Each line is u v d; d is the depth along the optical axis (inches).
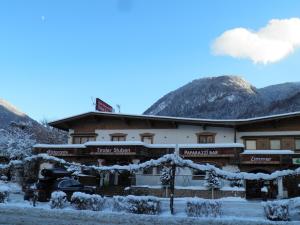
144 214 799.7
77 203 860.0
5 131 2111.2
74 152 1475.1
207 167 890.7
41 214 786.2
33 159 1134.4
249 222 705.0
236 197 1141.1
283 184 1264.8
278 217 733.9
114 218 742.5
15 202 983.0
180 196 1197.7
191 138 1499.8
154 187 1234.0
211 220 725.3
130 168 975.0
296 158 1257.4
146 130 1551.4
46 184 1062.4
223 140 1471.5
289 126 1422.2
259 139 1441.9
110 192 1301.7
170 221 718.5
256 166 1300.4
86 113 1587.1
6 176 1624.0
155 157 1409.9
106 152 1401.3
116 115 1555.1
